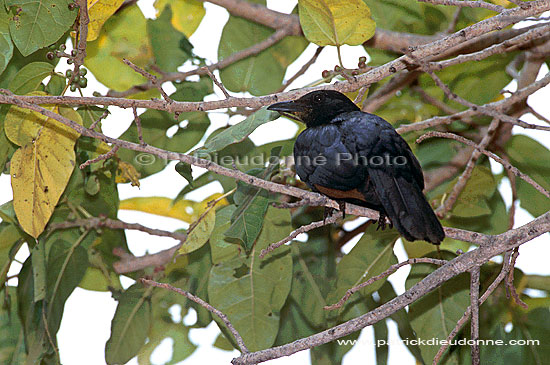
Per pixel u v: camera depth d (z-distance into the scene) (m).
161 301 12.05
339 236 12.70
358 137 8.16
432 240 7.62
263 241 10.84
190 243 10.61
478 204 11.02
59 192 9.88
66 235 11.70
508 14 8.12
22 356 11.50
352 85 8.86
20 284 11.29
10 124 9.70
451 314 10.80
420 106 12.27
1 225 11.05
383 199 7.78
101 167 11.13
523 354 11.09
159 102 8.33
